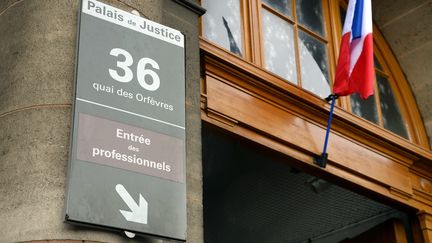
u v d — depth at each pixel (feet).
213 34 22.20
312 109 23.20
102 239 12.84
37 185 12.90
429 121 29.37
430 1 29.01
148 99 14.64
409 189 25.86
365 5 22.13
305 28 25.31
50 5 14.85
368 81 21.48
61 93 13.87
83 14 14.61
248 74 21.53
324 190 29.76
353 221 29.01
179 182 14.28
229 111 20.89
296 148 22.45
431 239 26.09
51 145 13.32
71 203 12.67
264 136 21.72
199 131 17.66
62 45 14.38
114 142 13.71
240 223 32.65
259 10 23.75
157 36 15.55
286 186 30.55
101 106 13.88
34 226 12.55
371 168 24.73
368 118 26.66
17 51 14.61
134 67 14.78
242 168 31.71
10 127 13.73
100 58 14.35
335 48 25.86
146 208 13.51
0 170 13.37
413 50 29.66
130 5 15.56
